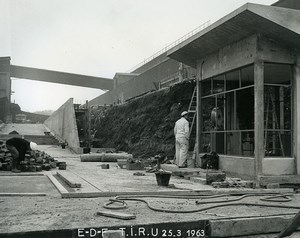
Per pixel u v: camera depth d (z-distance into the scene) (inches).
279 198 366.0
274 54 480.7
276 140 618.8
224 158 553.9
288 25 444.8
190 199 353.4
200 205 315.9
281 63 486.9
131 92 1984.5
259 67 473.7
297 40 463.8
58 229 224.5
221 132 589.6
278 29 450.9
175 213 279.7
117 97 2265.0
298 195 395.5
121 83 2364.7
